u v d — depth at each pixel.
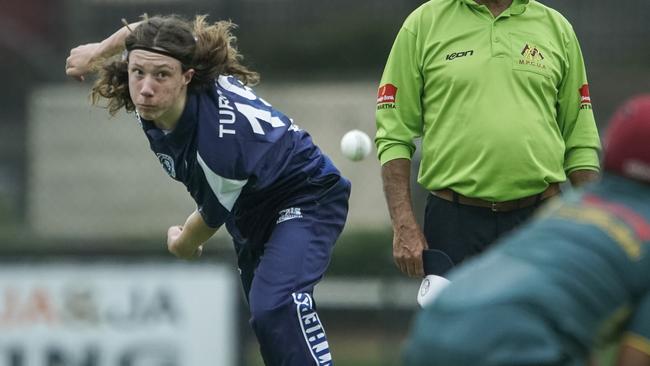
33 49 53.53
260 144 19.66
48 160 51.75
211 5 55.66
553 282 12.73
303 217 20.42
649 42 55.50
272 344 20.02
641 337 12.76
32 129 51.94
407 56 21.31
